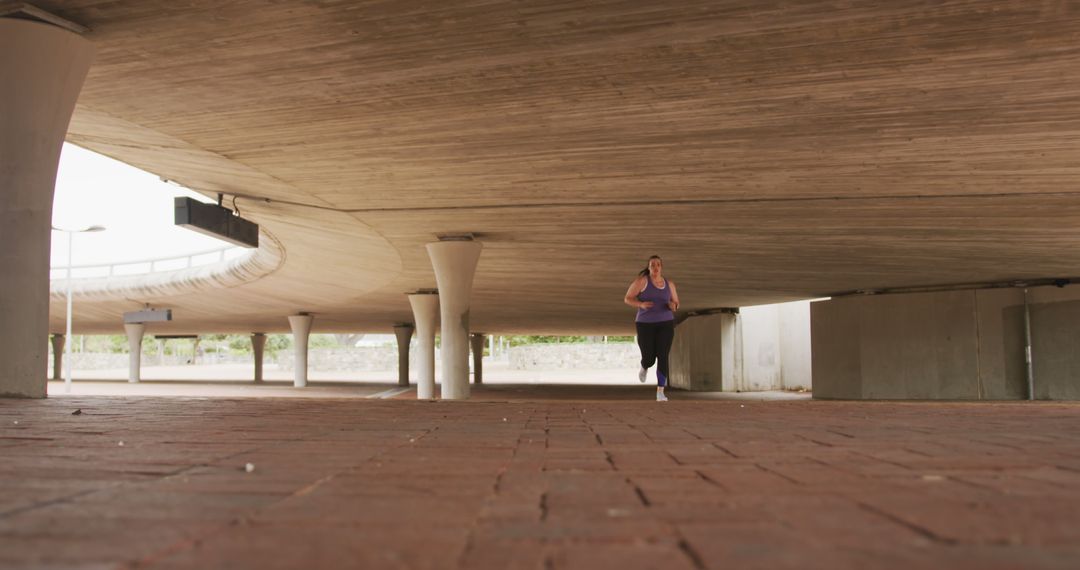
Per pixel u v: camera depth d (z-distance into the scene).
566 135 12.71
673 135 12.54
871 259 23.52
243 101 11.76
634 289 11.97
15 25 9.38
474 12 8.89
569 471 3.68
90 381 59.47
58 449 4.61
